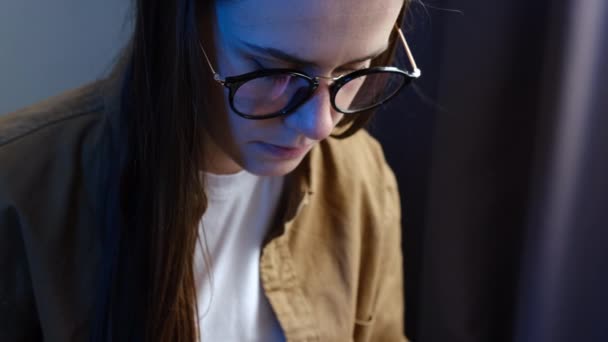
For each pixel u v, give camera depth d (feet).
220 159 2.26
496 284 3.68
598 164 3.12
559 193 3.14
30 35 2.99
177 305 2.17
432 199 3.54
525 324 3.42
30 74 3.05
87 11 3.09
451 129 3.34
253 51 1.63
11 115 2.10
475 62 3.18
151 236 2.06
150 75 1.90
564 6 2.87
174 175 1.97
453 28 3.19
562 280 3.32
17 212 1.98
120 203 2.06
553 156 3.09
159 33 1.86
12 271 2.07
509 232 3.54
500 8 3.08
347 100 1.91
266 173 2.06
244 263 2.58
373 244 2.98
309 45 1.58
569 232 3.23
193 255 2.21
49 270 2.06
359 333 3.09
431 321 3.75
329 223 2.82
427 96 3.52
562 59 2.93
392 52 2.18
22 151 2.01
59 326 2.10
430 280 3.67
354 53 1.65
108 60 3.19
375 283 3.07
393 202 3.14
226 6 1.62
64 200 2.07
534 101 3.23
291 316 2.65
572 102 2.99
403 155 3.76
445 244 3.57
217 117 1.97
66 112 2.14
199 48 1.77
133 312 2.09
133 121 2.02
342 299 2.80
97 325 2.10
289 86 1.73
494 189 3.44
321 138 1.83
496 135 3.33
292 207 2.62
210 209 2.38
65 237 2.09
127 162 2.06
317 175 2.79
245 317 2.61
